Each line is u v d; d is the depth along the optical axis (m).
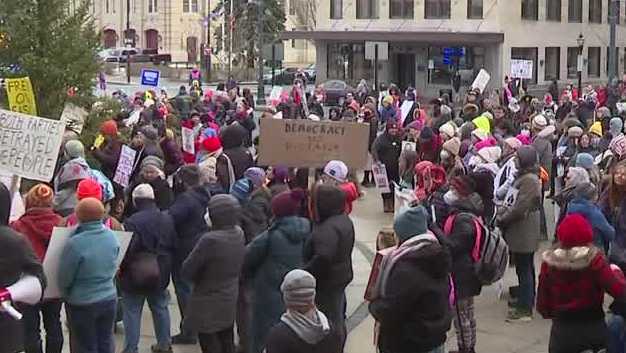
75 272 8.27
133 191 10.95
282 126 11.30
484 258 9.42
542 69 57.38
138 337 9.79
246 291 9.83
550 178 16.59
